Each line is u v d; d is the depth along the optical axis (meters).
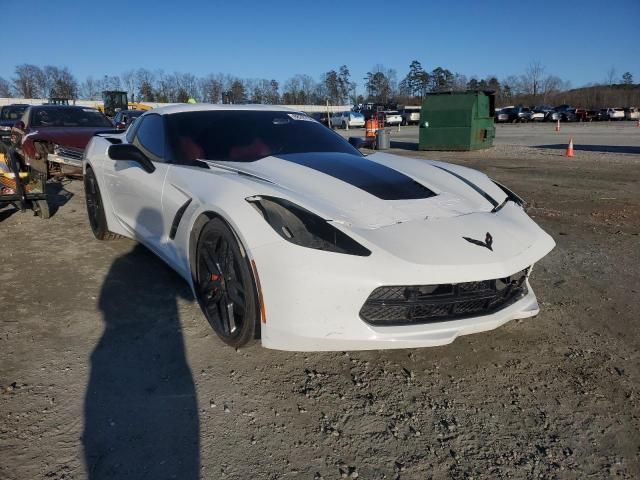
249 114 3.87
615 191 7.67
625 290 3.59
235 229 2.46
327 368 2.60
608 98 68.56
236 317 2.69
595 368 2.60
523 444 2.05
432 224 2.52
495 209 2.88
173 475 1.86
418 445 2.04
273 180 2.83
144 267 3.99
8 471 1.85
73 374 2.49
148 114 4.11
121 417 2.18
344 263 2.22
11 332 2.91
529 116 44.94
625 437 2.09
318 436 2.09
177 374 2.51
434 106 15.41
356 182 2.87
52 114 8.59
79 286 3.60
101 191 4.38
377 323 2.31
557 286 3.67
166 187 3.25
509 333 2.98
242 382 2.46
